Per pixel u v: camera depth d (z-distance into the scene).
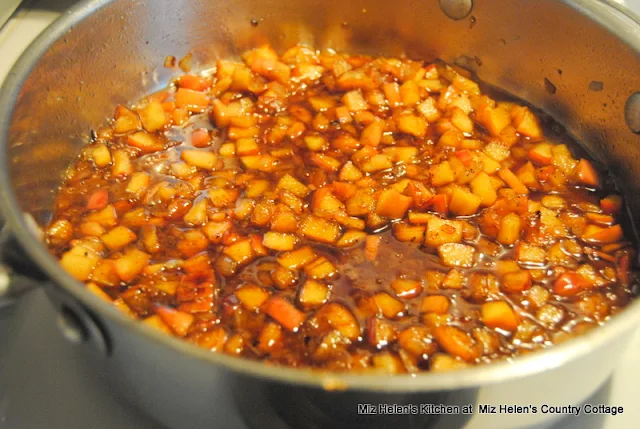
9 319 0.43
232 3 0.52
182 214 0.45
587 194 0.47
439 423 0.35
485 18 0.51
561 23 0.48
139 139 0.48
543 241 0.44
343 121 0.50
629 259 0.43
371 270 0.42
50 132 0.46
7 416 0.40
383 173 0.47
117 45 0.49
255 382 0.33
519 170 0.47
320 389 0.33
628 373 0.41
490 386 0.33
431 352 0.39
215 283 0.42
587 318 0.41
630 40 0.45
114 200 0.46
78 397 0.40
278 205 0.44
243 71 0.52
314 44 0.55
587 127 0.49
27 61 0.43
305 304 0.41
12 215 0.37
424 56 0.54
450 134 0.49
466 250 0.43
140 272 0.42
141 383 0.37
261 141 0.49
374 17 0.53
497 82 0.53
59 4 0.56
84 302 0.34
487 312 0.40
